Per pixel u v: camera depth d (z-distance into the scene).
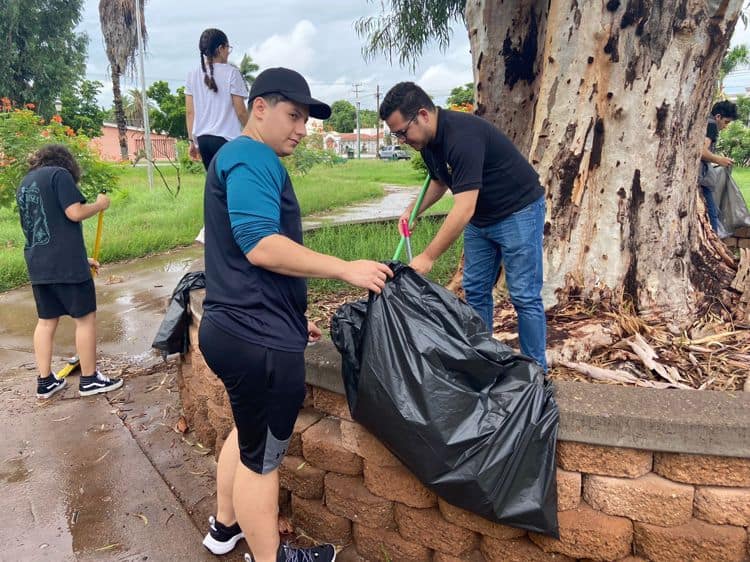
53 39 28.45
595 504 2.13
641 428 1.99
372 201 15.87
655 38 3.23
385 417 2.05
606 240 3.48
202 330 2.10
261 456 2.16
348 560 2.58
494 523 2.19
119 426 3.76
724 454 1.95
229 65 4.73
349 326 2.29
